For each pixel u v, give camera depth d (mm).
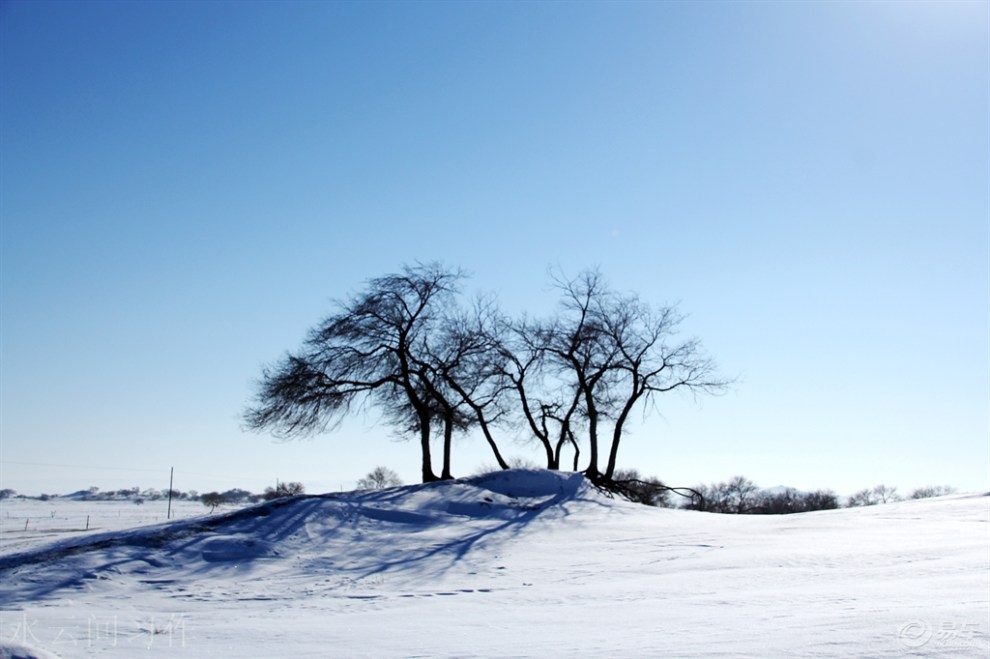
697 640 10867
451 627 14250
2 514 97125
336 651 12039
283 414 41719
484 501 36531
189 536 28906
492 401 45656
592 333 46438
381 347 42250
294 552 28047
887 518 32469
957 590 14852
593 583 20969
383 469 74500
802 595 15523
